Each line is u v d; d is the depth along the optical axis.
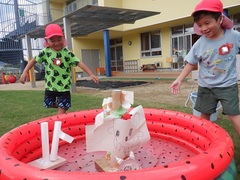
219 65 2.22
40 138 2.25
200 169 1.16
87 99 5.88
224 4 9.98
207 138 1.95
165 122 2.48
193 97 3.60
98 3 13.95
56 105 3.27
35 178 1.12
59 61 3.12
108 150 1.65
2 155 1.41
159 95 6.35
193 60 2.40
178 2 11.77
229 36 2.20
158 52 15.16
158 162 2.00
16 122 3.86
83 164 2.01
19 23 16.09
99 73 17.12
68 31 8.10
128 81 10.82
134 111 1.72
